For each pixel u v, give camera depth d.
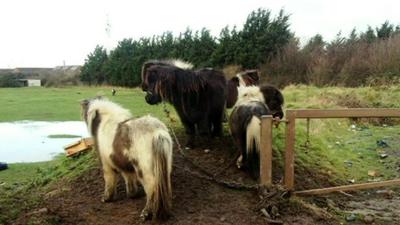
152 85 7.09
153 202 5.57
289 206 6.26
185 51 33.59
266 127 6.38
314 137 10.36
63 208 6.25
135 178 6.30
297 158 8.54
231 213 6.05
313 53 26.75
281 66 26.92
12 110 25.08
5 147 14.31
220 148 7.98
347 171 9.06
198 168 7.35
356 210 6.86
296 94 18.81
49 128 18.52
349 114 6.73
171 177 7.02
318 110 6.63
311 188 7.46
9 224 5.56
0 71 68.62
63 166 9.19
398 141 12.25
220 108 7.78
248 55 28.41
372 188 7.95
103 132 6.04
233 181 6.96
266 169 6.46
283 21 29.17
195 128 7.98
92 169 7.89
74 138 16.00
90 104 6.45
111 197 6.40
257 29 29.12
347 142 12.20
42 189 8.14
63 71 60.78
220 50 29.91
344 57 25.53
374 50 24.59
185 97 7.28
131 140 5.64
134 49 39.81
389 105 16.56
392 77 21.80
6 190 8.64
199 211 6.06
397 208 6.99
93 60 46.16
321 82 24.27
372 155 10.72
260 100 7.40
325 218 6.19
